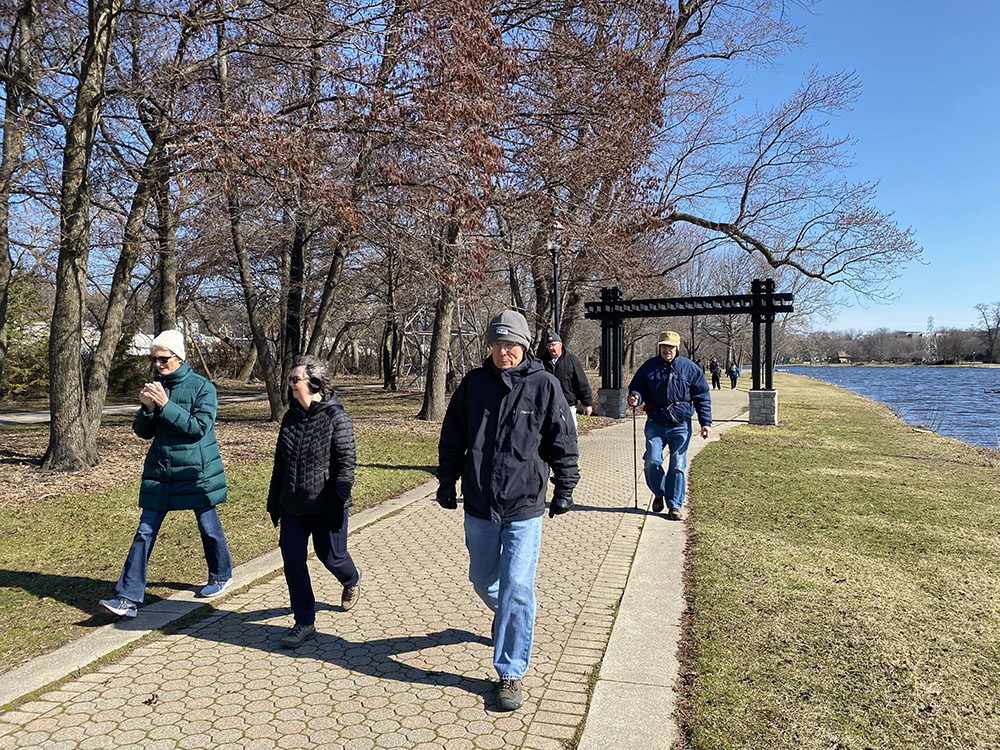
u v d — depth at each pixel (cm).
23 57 1116
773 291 1858
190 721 325
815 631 414
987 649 390
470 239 1223
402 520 740
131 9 966
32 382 2781
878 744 296
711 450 1257
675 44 2052
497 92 1159
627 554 596
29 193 1060
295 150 938
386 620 450
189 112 1045
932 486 918
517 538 348
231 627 440
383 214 1098
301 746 303
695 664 374
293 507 420
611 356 2088
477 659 391
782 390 4078
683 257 3156
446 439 379
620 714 324
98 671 377
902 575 522
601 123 1535
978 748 293
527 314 2423
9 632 423
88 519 723
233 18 975
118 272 1088
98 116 1033
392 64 1045
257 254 2008
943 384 6334
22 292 2591
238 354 4838
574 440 366
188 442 466
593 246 1700
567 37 1509
